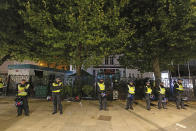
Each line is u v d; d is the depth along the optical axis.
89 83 12.99
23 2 7.26
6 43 8.65
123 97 11.79
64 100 10.76
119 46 9.91
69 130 4.50
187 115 6.70
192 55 11.35
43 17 7.20
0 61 11.36
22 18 7.75
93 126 4.92
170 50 10.70
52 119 5.68
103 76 13.32
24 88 6.21
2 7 6.69
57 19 7.62
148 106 7.84
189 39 9.32
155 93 11.66
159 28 9.98
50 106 8.35
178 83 8.59
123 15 10.27
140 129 4.77
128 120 5.76
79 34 7.54
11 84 14.77
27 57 10.00
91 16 7.52
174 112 7.33
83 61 9.41
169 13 8.58
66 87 11.27
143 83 13.47
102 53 9.27
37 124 5.04
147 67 13.92
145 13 9.48
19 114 6.15
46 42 7.98
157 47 10.00
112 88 12.18
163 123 5.45
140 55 10.70
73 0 7.32
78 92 11.28
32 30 8.85
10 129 4.51
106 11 8.44
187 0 8.23
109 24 8.19
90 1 6.99
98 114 6.62
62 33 7.54
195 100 11.88
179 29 8.99
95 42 7.97
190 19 8.59
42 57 10.29
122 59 13.55
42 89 12.49
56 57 10.56
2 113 6.57
